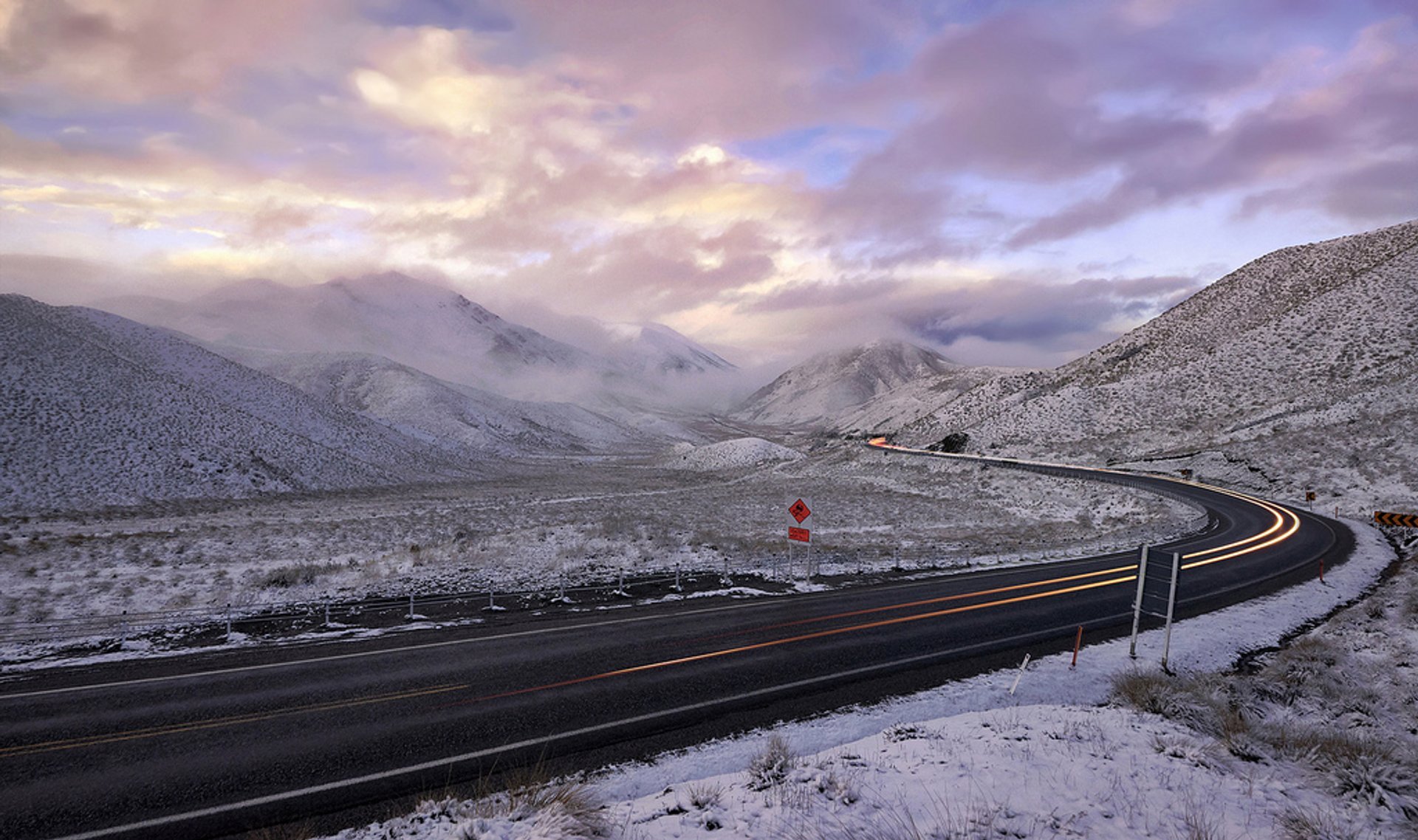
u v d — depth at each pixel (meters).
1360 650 13.95
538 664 12.31
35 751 8.56
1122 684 10.87
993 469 64.50
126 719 9.64
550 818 6.12
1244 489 49.31
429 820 6.62
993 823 5.93
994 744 8.07
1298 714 10.12
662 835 5.93
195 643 13.82
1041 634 14.84
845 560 25.11
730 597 18.58
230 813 7.08
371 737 9.03
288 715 9.84
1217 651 13.89
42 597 18.80
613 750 8.65
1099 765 7.36
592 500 57.25
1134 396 82.12
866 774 7.21
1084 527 39.06
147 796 7.43
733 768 8.06
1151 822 6.04
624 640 14.03
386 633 14.65
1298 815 6.16
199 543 29.98
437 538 33.12
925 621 15.91
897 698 10.72
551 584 20.19
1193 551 27.81
